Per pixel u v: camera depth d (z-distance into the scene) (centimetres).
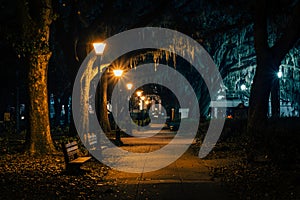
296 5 2267
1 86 4597
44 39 1928
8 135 2814
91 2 2752
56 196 1049
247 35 4081
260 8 2320
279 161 1555
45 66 1998
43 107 1992
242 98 5441
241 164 1633
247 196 1041
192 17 3225
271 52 2333
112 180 1312
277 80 3431
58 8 2450
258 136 2023
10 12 2380
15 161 1747
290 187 1137
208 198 1023
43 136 1978
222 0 2944
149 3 2958
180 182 1265
